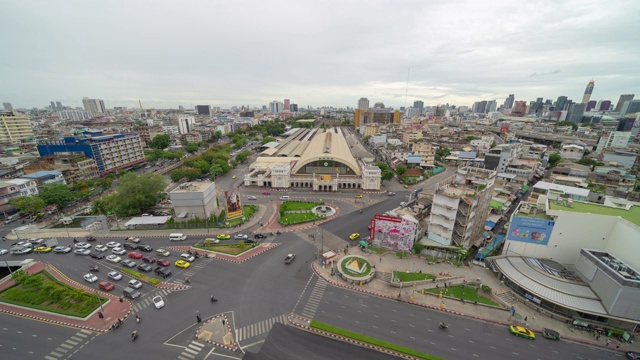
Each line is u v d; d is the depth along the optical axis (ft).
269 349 193.16
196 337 202.28
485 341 203.62
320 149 648.38
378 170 540.11
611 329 209.56
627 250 230.27
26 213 407.03
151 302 238.07
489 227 361.51
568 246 267.59
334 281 268.41
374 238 331.57
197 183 429.38
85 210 428.97
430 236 328.90
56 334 205.05
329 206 455.22
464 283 266.98
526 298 244.42
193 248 326.44
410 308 235.61
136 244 335.06
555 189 357.41
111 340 199.41
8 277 271.49
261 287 258.57
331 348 195.31
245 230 373.81
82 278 273.54
